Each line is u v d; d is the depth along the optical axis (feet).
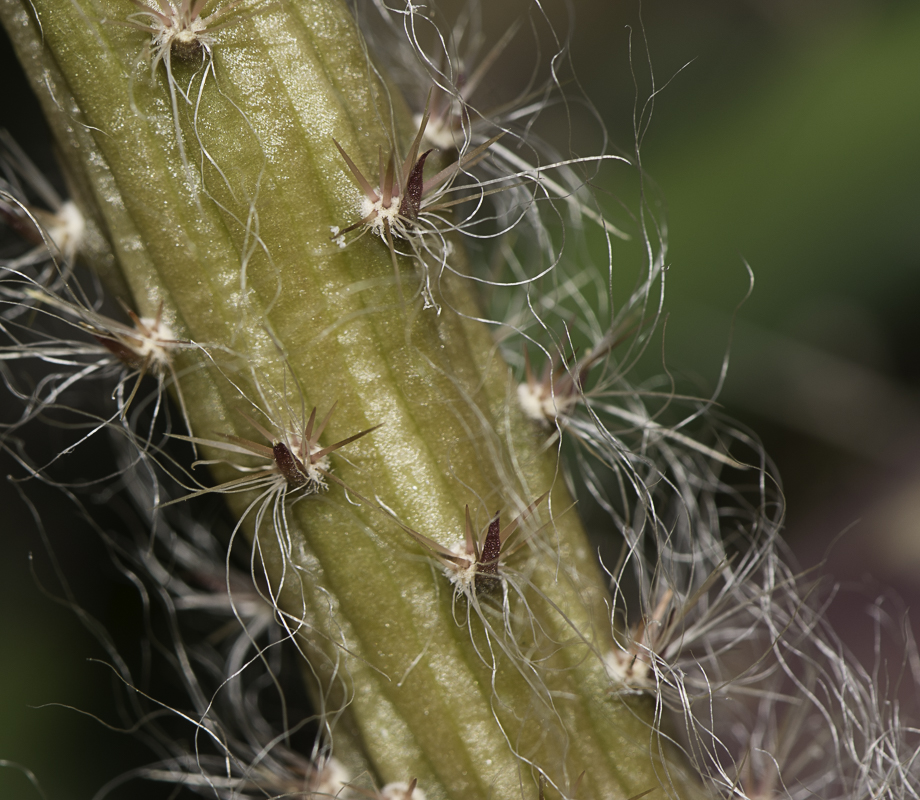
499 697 0.68
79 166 0.69
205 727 0.72
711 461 0.83
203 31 0.67
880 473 0.90
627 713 0.69
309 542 0.68
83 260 0.70
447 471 0.68
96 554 0.85
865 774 0.73
